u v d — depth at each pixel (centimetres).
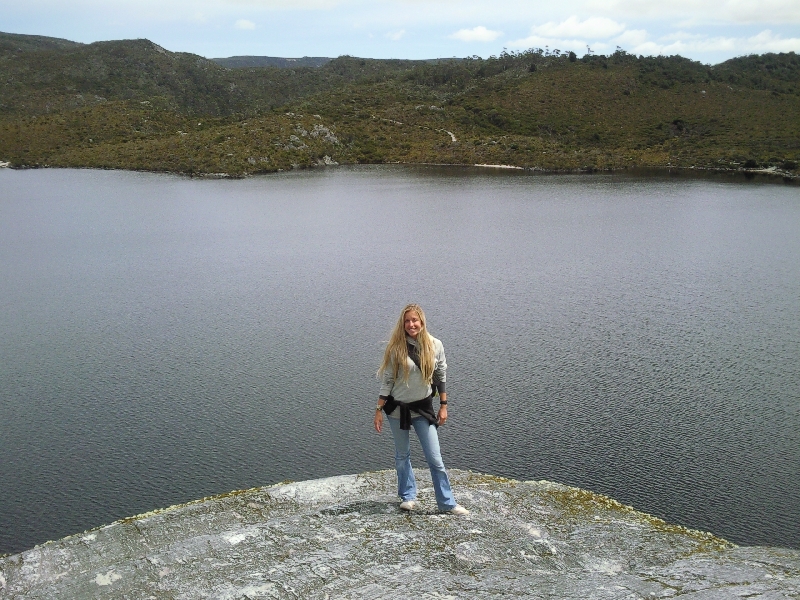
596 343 3788
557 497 953
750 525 2039
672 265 5975
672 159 15312
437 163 16212
